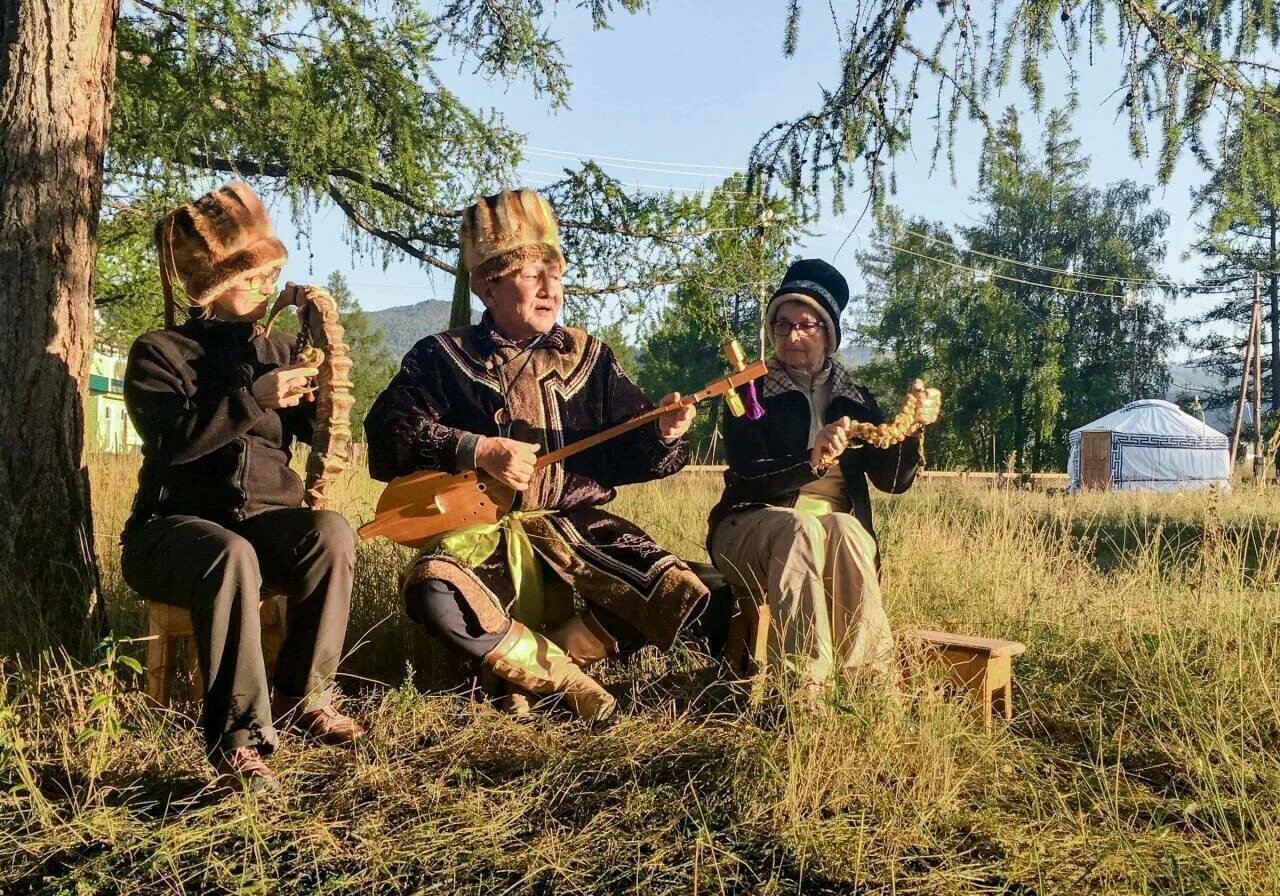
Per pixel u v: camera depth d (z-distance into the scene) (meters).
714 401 21.98
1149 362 44.59
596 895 2.50
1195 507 10.69
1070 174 41.38
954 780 3.03
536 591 3.82
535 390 3.89
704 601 3.77
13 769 3.03
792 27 5.14
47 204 3.89
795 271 4.19
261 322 3.74
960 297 43.38
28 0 3.90
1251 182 4.86
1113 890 2.51
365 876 2.56
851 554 3.65
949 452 41.47
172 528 3.28
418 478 3.72
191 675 3.62
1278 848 2.64
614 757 3.21
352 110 8.33
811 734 3.04
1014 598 5.08
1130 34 4.80
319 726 3.33
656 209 8.84
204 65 7.62
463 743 3.35
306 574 3.34
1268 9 4.76
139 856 2.67
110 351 14.80
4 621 3.66
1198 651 4.30
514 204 3.86
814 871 2.59
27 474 3.83
